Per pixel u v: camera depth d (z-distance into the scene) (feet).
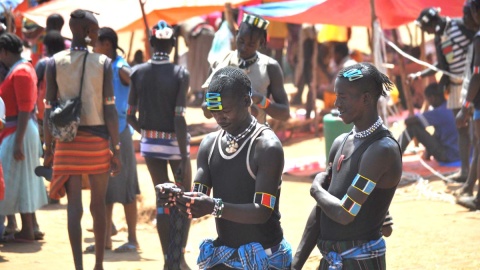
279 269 23.57
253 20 34.63
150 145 37.40
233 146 22.95
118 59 42.09
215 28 99.09
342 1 60.18
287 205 51.57
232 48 62.13
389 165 22.00
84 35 34.45
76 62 34.12
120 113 41.45
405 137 59.41
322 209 22.66
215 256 23.50
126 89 41.70
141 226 49.49
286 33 96.32
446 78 54.34
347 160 22.59
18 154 41.78
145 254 42.04
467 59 46.57
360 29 133.08
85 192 57.82
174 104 36.86
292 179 60.34
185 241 36.22
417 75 58.80
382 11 61.62
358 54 87.56
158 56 37.11
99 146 34.45
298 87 94.89
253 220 22.30
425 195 50.42
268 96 35.68
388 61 82.48
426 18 53.31
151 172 38.11
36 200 44.11
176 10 64.90
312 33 84.69
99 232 35.37
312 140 76.43
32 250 42.65
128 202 41.93
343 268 22.62
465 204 46.68
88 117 34.17
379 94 22.58
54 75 34.32
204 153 23.80
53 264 39.37
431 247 38.68
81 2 66.74
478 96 44.04
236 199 23.00
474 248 38.22
